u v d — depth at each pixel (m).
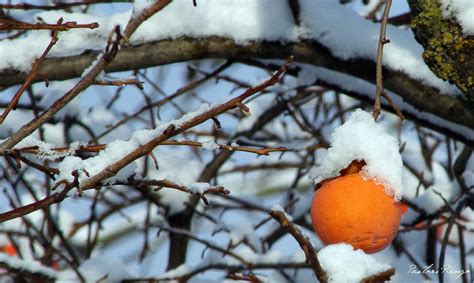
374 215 4.30
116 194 10.52
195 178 9.20
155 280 6.74
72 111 8.40
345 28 6.05
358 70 6.08
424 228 7.43
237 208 8.72
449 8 5.37
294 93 9.16
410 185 9.77
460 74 5.35
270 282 6.82
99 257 7.04
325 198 4.41
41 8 5.77
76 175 4.01
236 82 8.74
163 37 5.90
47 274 6.46
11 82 5.71
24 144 4.51
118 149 4.44
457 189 7.71
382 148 4.45
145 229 8.69
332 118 9.19
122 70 5.92
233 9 6.00
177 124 4.20
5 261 6.33
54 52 5.72
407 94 6.08
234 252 7.04
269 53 6.05
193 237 7.22
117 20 5.85
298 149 7.86
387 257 8.19
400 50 6.08
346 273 4.05
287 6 6.03
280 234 8.65
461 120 6.05
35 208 4.11
